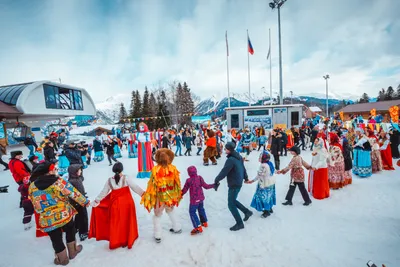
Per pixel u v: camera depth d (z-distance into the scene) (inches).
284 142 435.2
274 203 179.3
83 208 154.5
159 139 561.6
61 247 126.8
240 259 127.4
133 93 2210.9
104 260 130.6
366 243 136.4
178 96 2225.6
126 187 145.0
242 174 163.9
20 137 706.8
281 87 762.8
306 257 126.0
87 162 447.2
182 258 130.4
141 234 159.0
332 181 229.5
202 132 760.3
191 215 155.5
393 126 378.0
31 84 711.1
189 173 159.3
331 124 750.5
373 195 209.9
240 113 633.6
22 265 130.6
